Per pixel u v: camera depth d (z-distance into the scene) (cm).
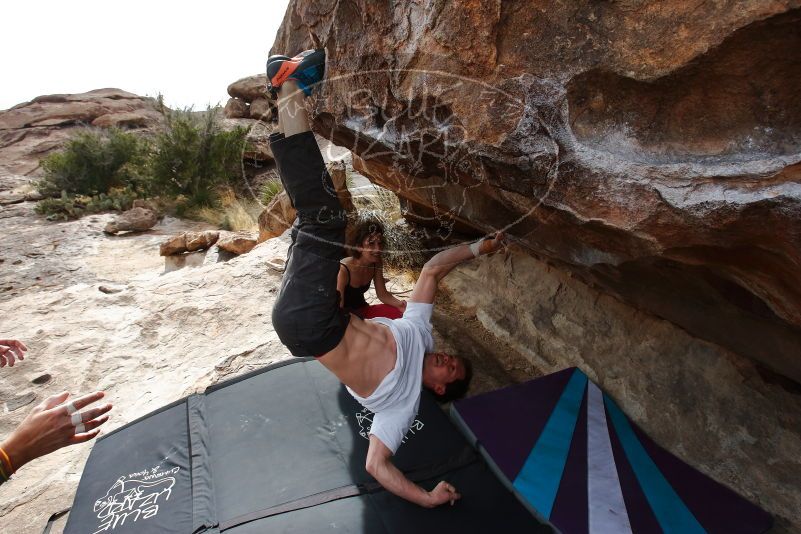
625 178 118
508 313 322
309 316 165
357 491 199
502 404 234
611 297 273
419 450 218
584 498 192
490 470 207
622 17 108
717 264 130
